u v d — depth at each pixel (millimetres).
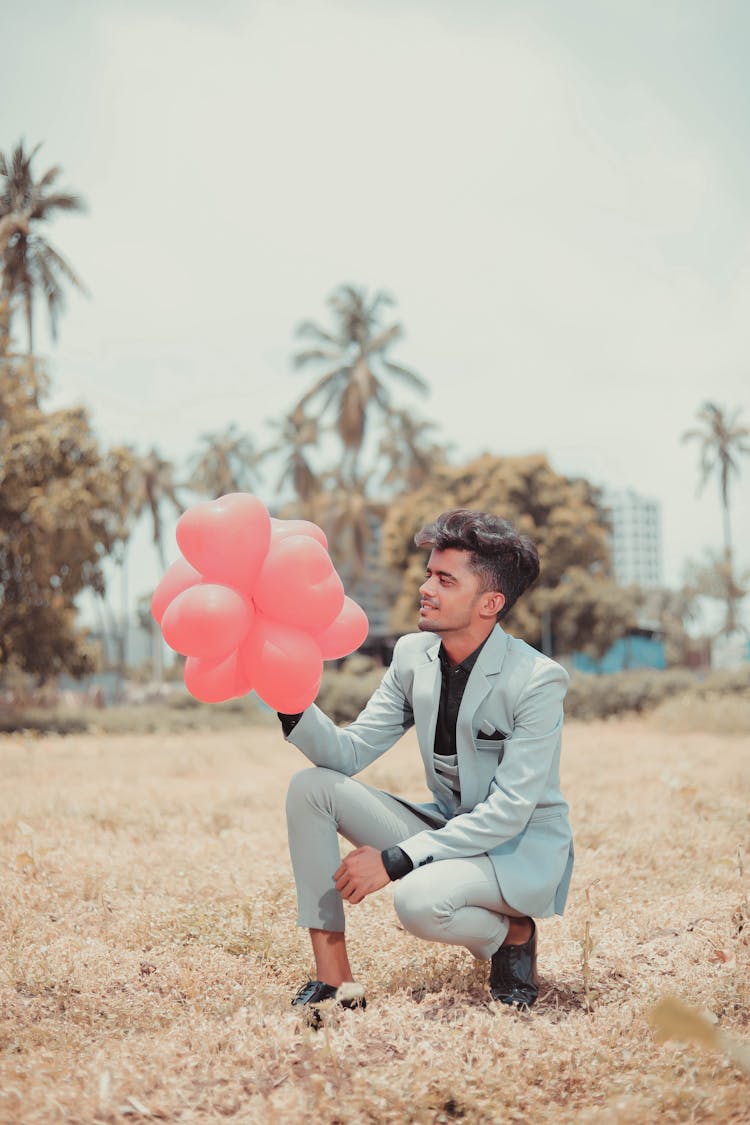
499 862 2814
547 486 39969
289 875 4387
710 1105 2098
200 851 5039
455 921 2746
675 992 2848
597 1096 2230
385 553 41281
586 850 4941
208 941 3518
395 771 8555
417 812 3018
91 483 23750
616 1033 2547
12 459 23562
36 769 9805
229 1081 2309
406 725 3182
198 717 21734
